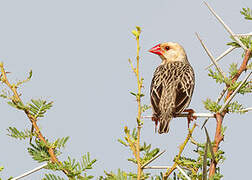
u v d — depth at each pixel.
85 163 6.19
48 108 6.77
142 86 5.62
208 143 5.64
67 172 6.21
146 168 5.66
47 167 6.25
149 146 6.00
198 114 7.07
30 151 6.66
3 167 6.02
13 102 6.72
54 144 6.62
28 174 6.05
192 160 7.14
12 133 6.57
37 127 6.69
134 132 5.89
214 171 6.89
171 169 5.53
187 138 5.43
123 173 5.80
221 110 6.79
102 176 5.99
